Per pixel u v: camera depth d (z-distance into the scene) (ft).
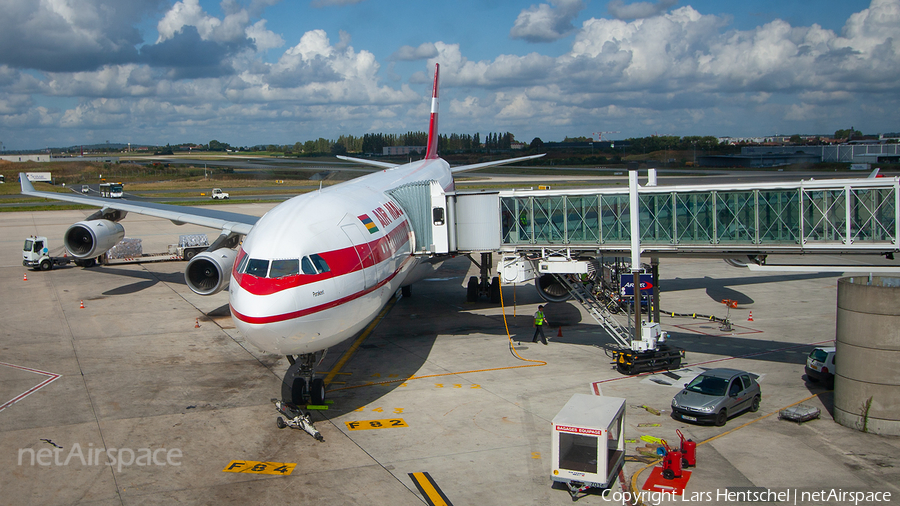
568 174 463.83
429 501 46.32
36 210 297.74
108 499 47.01
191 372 76.89
